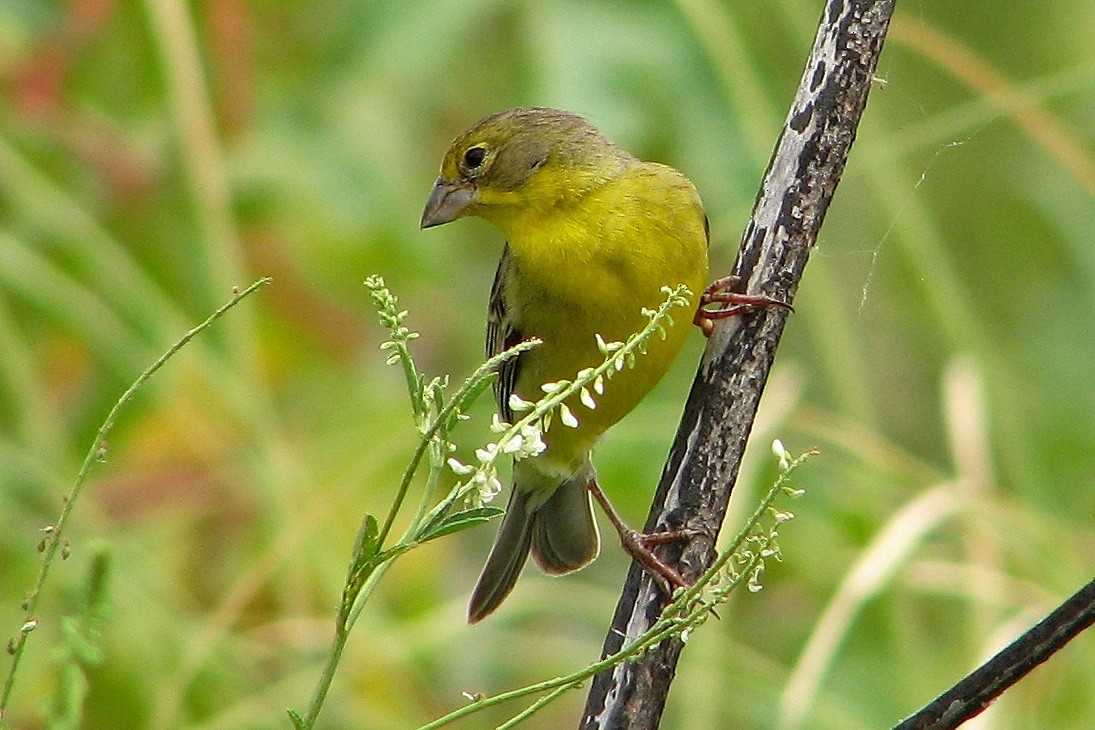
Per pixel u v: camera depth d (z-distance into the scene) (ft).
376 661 33.63
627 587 22.82
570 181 30.17
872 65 23.99
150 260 37.11
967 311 36.50
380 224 39.32
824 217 24.14
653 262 29.53
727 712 34.45
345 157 39.37
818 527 36.58
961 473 34.19
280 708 31.89
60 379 36.86
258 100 38.96
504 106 42.52
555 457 32.01
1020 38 48.21
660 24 37.96
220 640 32.58
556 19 37.83
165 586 33.94
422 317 42.98
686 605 17.29
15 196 35.27
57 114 37.14
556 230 30.17
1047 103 45.24
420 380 16.88
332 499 34.30
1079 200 45.47
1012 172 47.03
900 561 31.01
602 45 37.76
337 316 39.55
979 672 19.01
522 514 34.30
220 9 37.42
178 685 30.45
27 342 37.37
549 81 37.42
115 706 31.50
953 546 37.22
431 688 36.50
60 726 17.31
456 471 16.71
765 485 36.40
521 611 36.65
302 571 34.24
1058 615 18.74
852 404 34.53
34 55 36.81
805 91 24.11
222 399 35.42
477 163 31.04
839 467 36.19
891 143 36.27
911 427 46.68
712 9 36.22
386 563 16.58
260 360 37.58
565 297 30.19
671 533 22.97
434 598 37.17
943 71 47.37
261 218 38.86
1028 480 35.70
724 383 23.76
